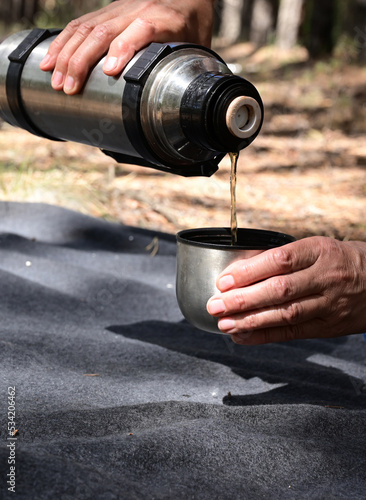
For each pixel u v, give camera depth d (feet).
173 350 6.66
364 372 6.81
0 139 17.74
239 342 4.81
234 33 68.39
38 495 3.44
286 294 4.44
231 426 4.76
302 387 6.07
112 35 5.35
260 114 4.52
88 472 3.67
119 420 4.80
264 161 19.16
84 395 5.33
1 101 6.36
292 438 4.78
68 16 34.04
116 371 6.02
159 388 5.72
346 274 4.55
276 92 30.81
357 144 22.45
